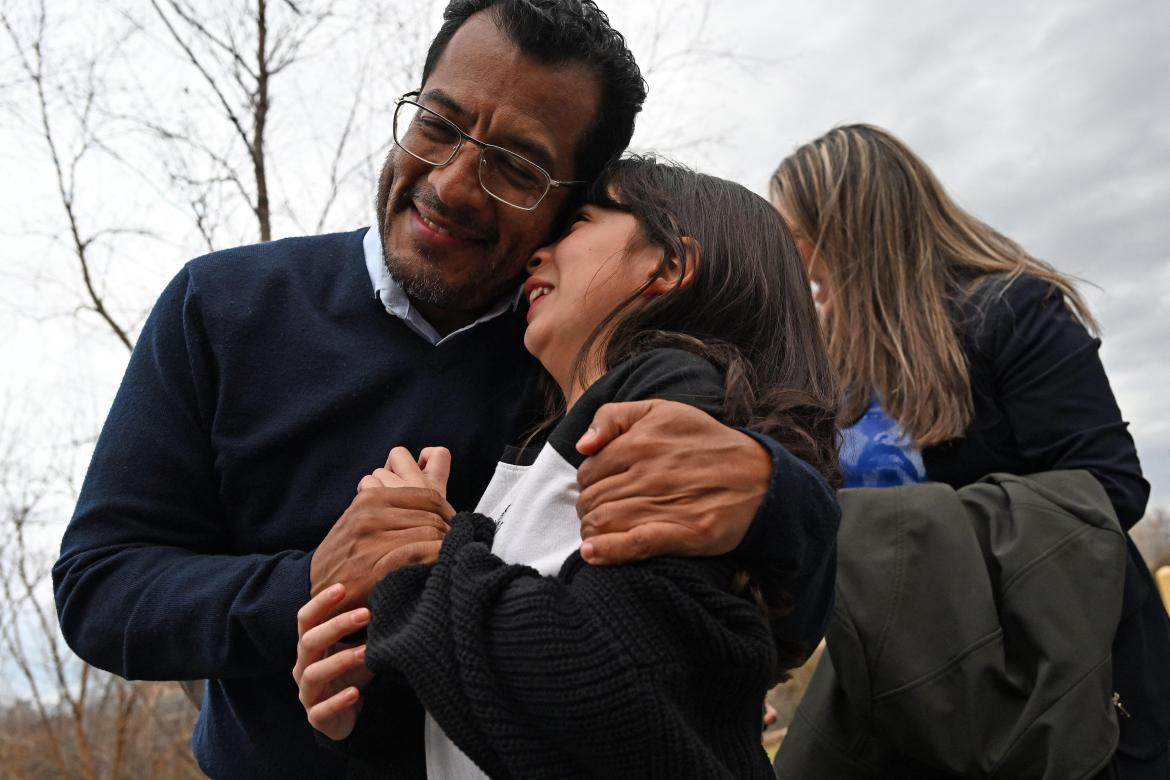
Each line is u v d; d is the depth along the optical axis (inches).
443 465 45.0
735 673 32.1
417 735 41.7
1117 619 50.6
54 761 284.4
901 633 52.6
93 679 280.7
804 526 34.4
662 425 32.9
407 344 53.4
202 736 54.0
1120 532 52.1
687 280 44.6
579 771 30.8
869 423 62.8
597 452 33.7
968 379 59.9
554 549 36.8
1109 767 50.6
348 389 51.7
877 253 65.3
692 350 42.0
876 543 55.2
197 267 54.7
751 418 39.1
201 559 46.4
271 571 43.6
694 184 49.3
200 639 43.0
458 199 50.1
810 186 69.7
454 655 32.0
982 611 51.7
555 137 51.4
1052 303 61.4
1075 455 56.9
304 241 58.0
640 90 54.6
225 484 51.0
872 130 70.6
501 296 55.3
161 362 52.4
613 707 29.2
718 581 33.1
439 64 52.6
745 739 34.4
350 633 37.5
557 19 50.5
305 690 37.4
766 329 46.2
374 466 50.8
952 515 54.7
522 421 53.6
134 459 50.1
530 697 30.4
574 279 46.5
